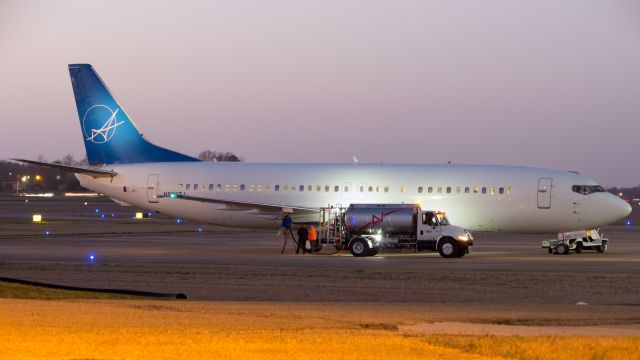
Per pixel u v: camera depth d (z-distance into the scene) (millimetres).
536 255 92062
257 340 33438
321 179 102438
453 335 35938
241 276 65375
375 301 51656
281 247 102562
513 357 31922
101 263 75312
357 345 32969
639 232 152750
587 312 45031
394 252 95188
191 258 83000
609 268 73312
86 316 39312
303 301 51594
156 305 44656
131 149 109812
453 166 100625
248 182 104250
